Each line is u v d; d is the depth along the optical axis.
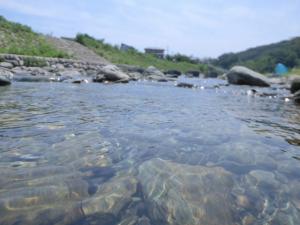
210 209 1.75
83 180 2.07
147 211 1.70
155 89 10.66
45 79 11.62
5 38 20.84
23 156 2.50
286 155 2.85
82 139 3.10
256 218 1.68
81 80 12.00
